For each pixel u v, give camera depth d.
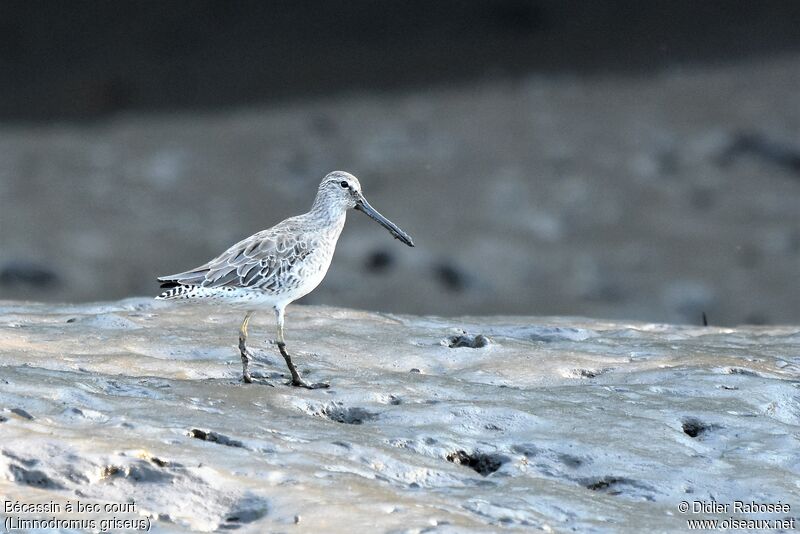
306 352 9.88
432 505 6.57
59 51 39.19
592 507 6.87
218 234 25.27
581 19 40.66
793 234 24.64
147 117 34.00
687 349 10.32
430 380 8.95
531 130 30.69
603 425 8.09
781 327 11.94
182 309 11.23
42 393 7.73
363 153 29.53
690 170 27.91
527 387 9.25
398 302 21.41
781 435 8.12
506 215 25.52
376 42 39.91
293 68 38.06
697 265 23.31
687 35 38.75
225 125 32.69
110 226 25.47
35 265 22.69
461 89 35.06
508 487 7.07
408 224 24.88
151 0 42.44
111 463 6.66
